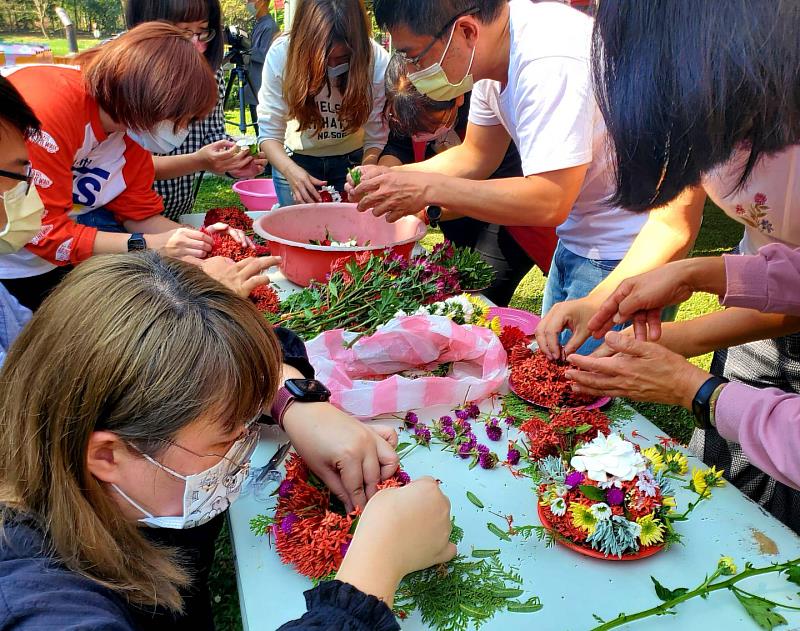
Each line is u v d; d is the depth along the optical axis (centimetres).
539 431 131
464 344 163
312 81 305
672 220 180
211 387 80
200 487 92
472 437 142
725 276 142
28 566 76
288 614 99
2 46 532
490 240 298
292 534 107
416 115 291
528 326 194
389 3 178
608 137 115
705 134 94
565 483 114
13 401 80
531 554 110
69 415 77
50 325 79
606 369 139
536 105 177
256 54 771
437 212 241
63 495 79
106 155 225
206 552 130
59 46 1231
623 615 96
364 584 89
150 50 190
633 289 149
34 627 68
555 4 182
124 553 86
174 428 79
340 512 117
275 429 144
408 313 183
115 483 85
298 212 232
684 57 91
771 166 133
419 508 100
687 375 130
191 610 126
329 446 118
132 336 77
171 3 276
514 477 131
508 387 163
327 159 355
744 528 118
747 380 187
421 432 140
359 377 162
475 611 98
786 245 149
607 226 212
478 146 245
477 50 183
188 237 209
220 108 345
